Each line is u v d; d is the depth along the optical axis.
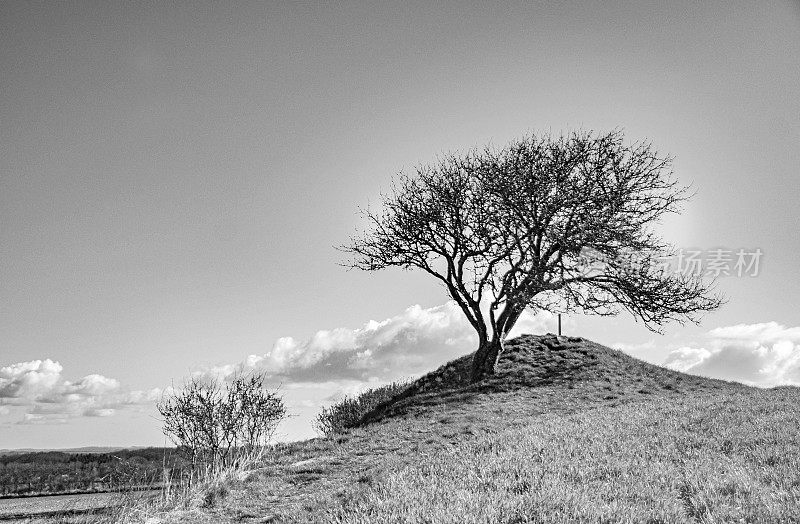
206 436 18.53
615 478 9.46
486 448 13.06
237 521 11.13
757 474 9.56
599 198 28.30
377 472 13.06
